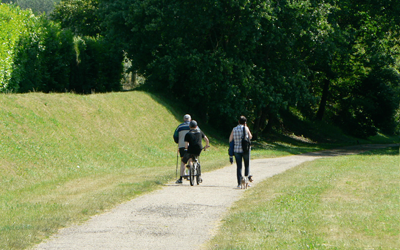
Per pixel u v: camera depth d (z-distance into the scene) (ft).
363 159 114.93
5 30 118.42
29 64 129.90
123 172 88.38
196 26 163.84
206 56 163.02
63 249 34.12
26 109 99.60
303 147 205.67
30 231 38.42
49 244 35.53
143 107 150.61
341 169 87.61
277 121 260.42
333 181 68.28
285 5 167.12
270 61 183.11
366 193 56.95
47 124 99.96
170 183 73.51
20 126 91.76
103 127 120.16
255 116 176.76
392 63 239.30
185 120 76.23
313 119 297.94
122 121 131.64
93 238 37.37
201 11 160.66
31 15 134.92
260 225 40.01
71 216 44.83
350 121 315.78
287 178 74.64
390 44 216.95
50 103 110.22
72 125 109.09
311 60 194.49
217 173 89.40
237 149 67.46
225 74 166.09
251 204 51.72
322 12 176.65
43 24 141.08
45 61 139.23
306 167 94.53
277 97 171.63
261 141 200.23
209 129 177.68
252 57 176.76
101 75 174.29
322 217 42.65
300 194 56.44
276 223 40.65
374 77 290.15
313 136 267.39
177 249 34.01
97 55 171.83
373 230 37.58
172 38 168.76
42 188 66.59
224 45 176.04
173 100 176.96
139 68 185.57
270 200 53.06
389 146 230.68
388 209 46.26
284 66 183.52
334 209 46.50
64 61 151.02
